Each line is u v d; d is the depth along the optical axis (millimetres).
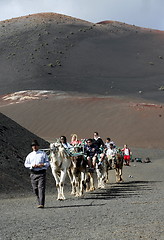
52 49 154125
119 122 88250
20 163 23547
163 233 7953
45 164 12922
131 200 14523
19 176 21375
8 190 18281
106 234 7988
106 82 127562
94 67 142500
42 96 108000
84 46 160000
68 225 9344
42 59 145250
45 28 173625
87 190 18719
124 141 80312
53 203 14172
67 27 178000
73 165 16344
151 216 10305
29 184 20672
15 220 10281
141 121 88188
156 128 85062
